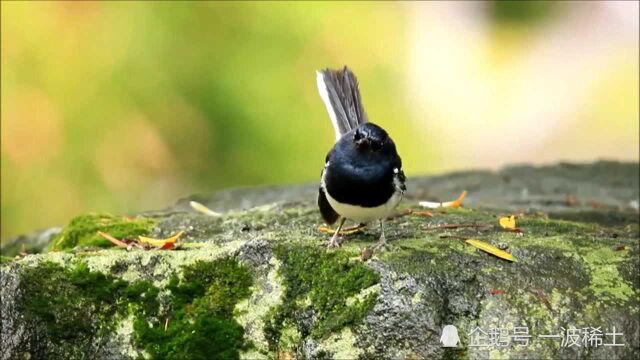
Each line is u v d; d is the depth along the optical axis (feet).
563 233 25.55
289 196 36.99
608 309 21.66
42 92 44.47
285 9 48.34
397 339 21.17
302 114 47.62
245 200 36.70
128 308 22.21
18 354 21.91
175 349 21.90
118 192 44.93
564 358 21.06
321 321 21.65
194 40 47.01
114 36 45.70
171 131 46.21
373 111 51.31
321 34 48.93
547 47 71.82
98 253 22.81
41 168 44.16
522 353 21.01
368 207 22.67
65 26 45.27
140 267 22.45
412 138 53.11
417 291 21.33
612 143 67.05
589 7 72.64
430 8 62.54
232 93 47.03
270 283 22.17
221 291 22.30
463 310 21.48
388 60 51.57
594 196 37.09
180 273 22.38
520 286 21.90
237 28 47.70
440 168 56.03
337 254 22.20
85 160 44.70
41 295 22.08
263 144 47.32
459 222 26.43
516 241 23.54
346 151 22.41
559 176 41.39
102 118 45.06
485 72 68.18
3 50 44.34
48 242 31.81
